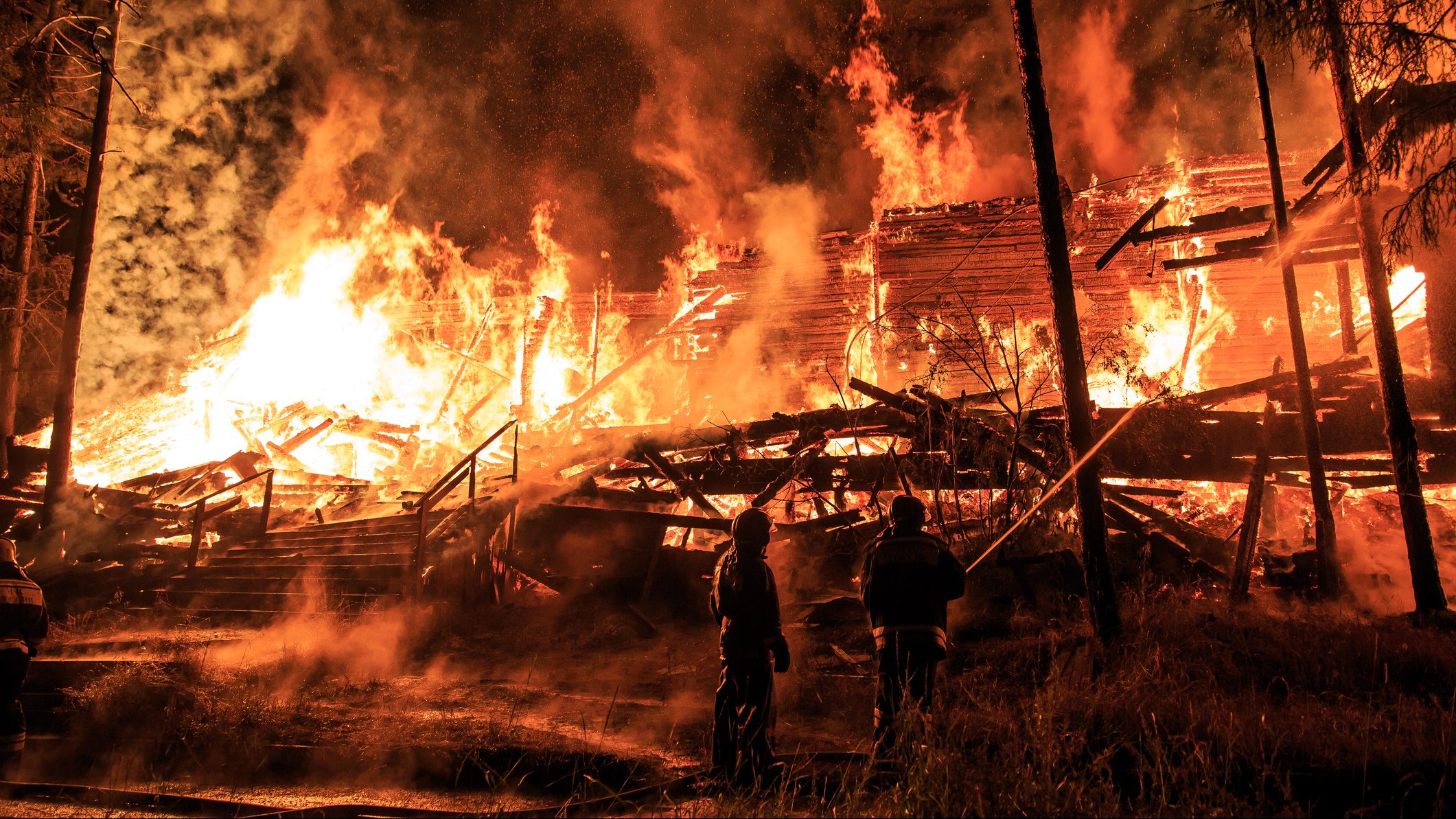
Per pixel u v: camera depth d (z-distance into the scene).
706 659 8.84
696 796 5.29
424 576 11.67
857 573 10.78
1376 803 4.54
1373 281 8.77
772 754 5.68
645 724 6.96
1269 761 4.85
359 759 6.22
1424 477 11.30
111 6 16.64
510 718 7.10
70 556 14.15
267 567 12.94
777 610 5.65
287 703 7.44
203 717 6.96
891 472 12.09
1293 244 10.40
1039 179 7.69
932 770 4.45
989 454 11.50
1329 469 11.66
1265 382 11.77
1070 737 5.03
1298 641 7.34
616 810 5.19
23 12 16.81
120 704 7.23
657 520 12.05
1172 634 7.65
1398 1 7.67
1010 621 8.90
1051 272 7.60
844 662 8.47
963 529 10.83
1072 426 7.43
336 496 17.20
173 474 17.41
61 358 15.05
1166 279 19.09
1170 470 11.77
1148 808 4.45
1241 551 9.87
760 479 12.87
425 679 8.73
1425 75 7.60
